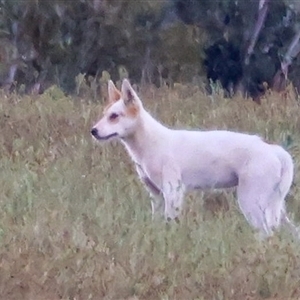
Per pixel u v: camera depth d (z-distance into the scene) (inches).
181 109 1552.7
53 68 3277.6
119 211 995.3
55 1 3284.9
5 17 3284.9
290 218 1046.4
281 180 1007.6
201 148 1022.4
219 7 3740.2
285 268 839.7
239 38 3762.3
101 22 3348.9
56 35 3292.3
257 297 811.4
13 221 979.9
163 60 3452.3
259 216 1002.7
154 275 826.2
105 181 1117.7
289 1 3710.6
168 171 1021.2
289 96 1636.3
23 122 1406.3
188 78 3457.2
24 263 846.5
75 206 1016.9
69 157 1236.5
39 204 1020.5
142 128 1032.2
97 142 1280.8
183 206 1024.2
